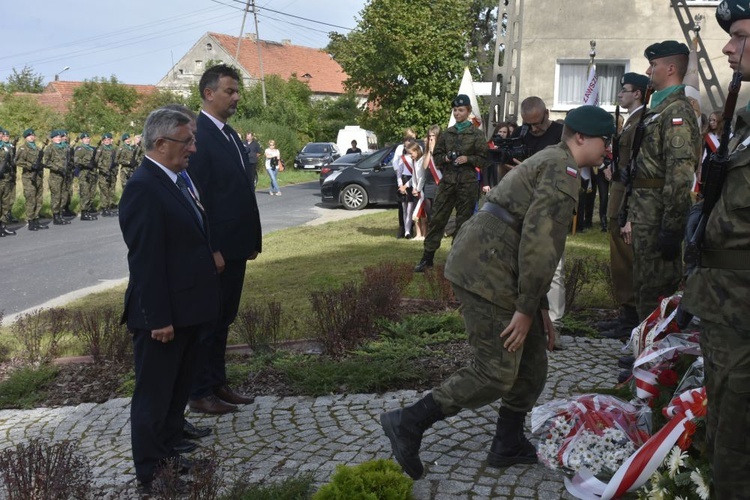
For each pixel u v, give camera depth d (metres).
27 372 5.70
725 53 2.57
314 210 19.19
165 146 3.78
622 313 5.98
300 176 35.00
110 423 4.80
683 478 2.99
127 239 3.70
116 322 6.52
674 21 15.40
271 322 6.38
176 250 3.79
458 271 3.46
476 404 3.47
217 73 4.77
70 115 44.16
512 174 3.45
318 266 9.92
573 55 15.84
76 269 11.34
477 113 13.46
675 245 4.50
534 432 3.92
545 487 3.53
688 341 3.77
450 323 6.39
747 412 2.49
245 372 5.50
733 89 2.48
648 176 4.73
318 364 5.42
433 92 21.78
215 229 4.75
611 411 3.79
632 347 4.79
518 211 3.38
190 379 4.08
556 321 5.69
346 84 23.17
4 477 3.34
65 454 3.63
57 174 17.66
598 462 3.54
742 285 2.46
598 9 15.60
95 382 5.66
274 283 8.87
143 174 3.75
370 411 4.68
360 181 18.66
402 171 12.10
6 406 5.30
